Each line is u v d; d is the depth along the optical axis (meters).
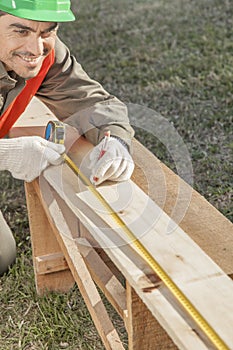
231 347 1.67
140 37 6.56
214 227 2.27
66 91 3.02
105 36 6.65
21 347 2.90
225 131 4.70
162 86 5.46
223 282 1.93
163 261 2.04
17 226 3.86
